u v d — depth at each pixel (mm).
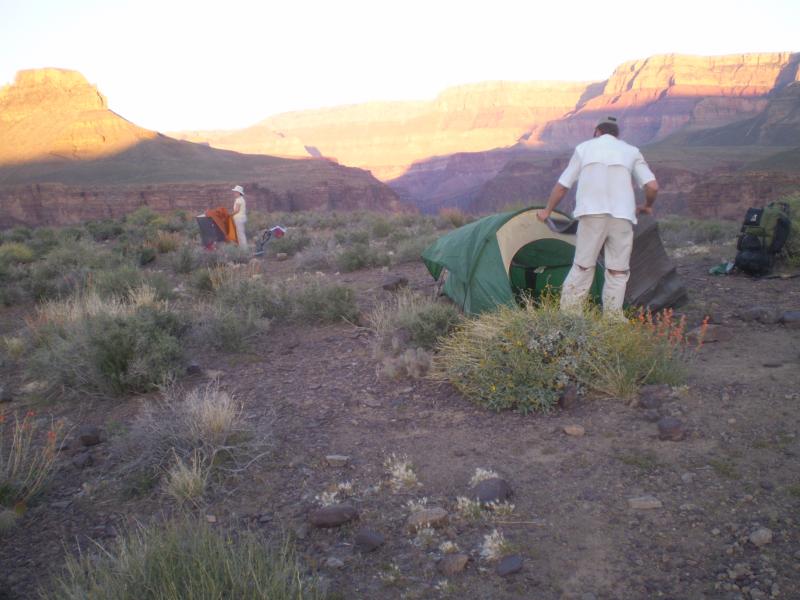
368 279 11000
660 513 3457
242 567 2873
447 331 6527
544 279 8047
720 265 9125
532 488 3857
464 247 7340
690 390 4910
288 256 15148
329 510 3637
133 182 132500
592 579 3016
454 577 3117
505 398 4945
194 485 4004
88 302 8859
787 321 6363
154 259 15695
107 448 4918
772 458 3836
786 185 89750
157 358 6129
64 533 3773
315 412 5312
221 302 8633
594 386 5051
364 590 3080
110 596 2744
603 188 5805
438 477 4105
